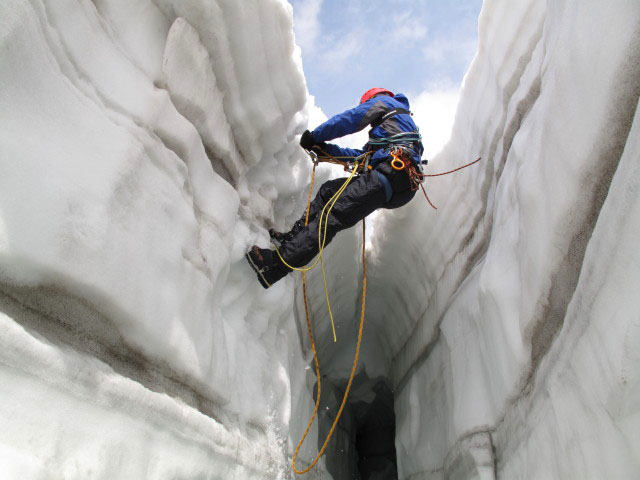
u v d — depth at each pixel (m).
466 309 2.66
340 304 4.08
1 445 0.86
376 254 4.17
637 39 1.19
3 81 1.00
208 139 1.91
